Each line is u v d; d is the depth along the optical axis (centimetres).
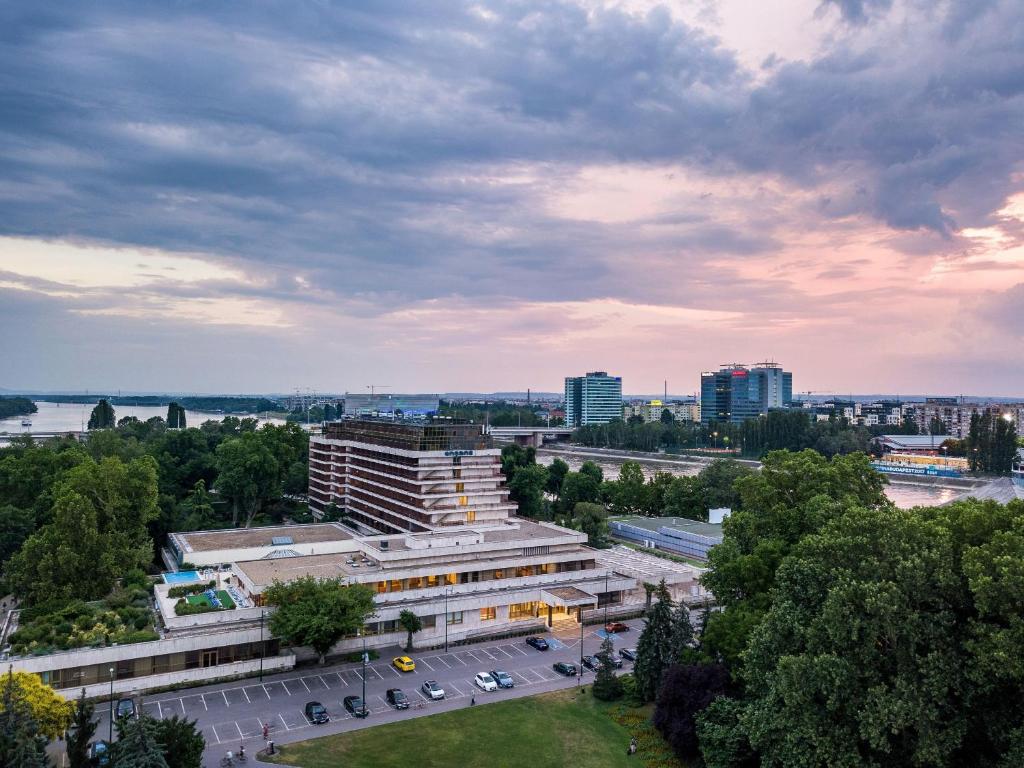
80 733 7269
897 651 6900
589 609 14062
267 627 11338
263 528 18362
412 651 12150
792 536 10744
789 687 7000
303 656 11681
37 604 12344
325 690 10481
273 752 8481
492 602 13400
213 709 9794
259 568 13588
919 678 6781
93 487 15162
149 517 16212
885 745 6475
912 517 7912
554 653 12119
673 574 15338
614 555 17788
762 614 9262
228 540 16738
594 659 11712
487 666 11494
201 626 11462
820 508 10206
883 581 7056
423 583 13688
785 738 7119
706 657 9738
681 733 8388
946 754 6412
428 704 9981
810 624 7550
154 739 6906
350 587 12056
